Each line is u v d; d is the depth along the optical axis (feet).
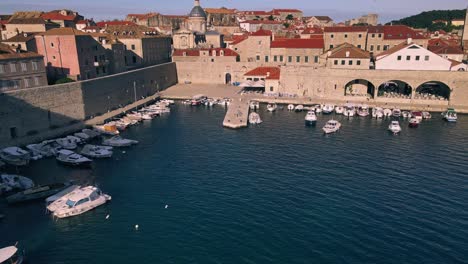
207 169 180.24
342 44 392.27
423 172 177.37
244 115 290.15
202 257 111.14
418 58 331.36
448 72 317.42
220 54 435.53
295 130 256.32
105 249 115.44
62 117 245.86
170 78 436.35
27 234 123.54
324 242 118.93
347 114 298.56
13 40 281.95
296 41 407.85
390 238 121.49
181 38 510.58
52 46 290.56
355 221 131.54
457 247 117.19
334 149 213.05
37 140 217.15
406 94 357.82
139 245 117.39
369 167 183.83
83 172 177.17
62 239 120.98
